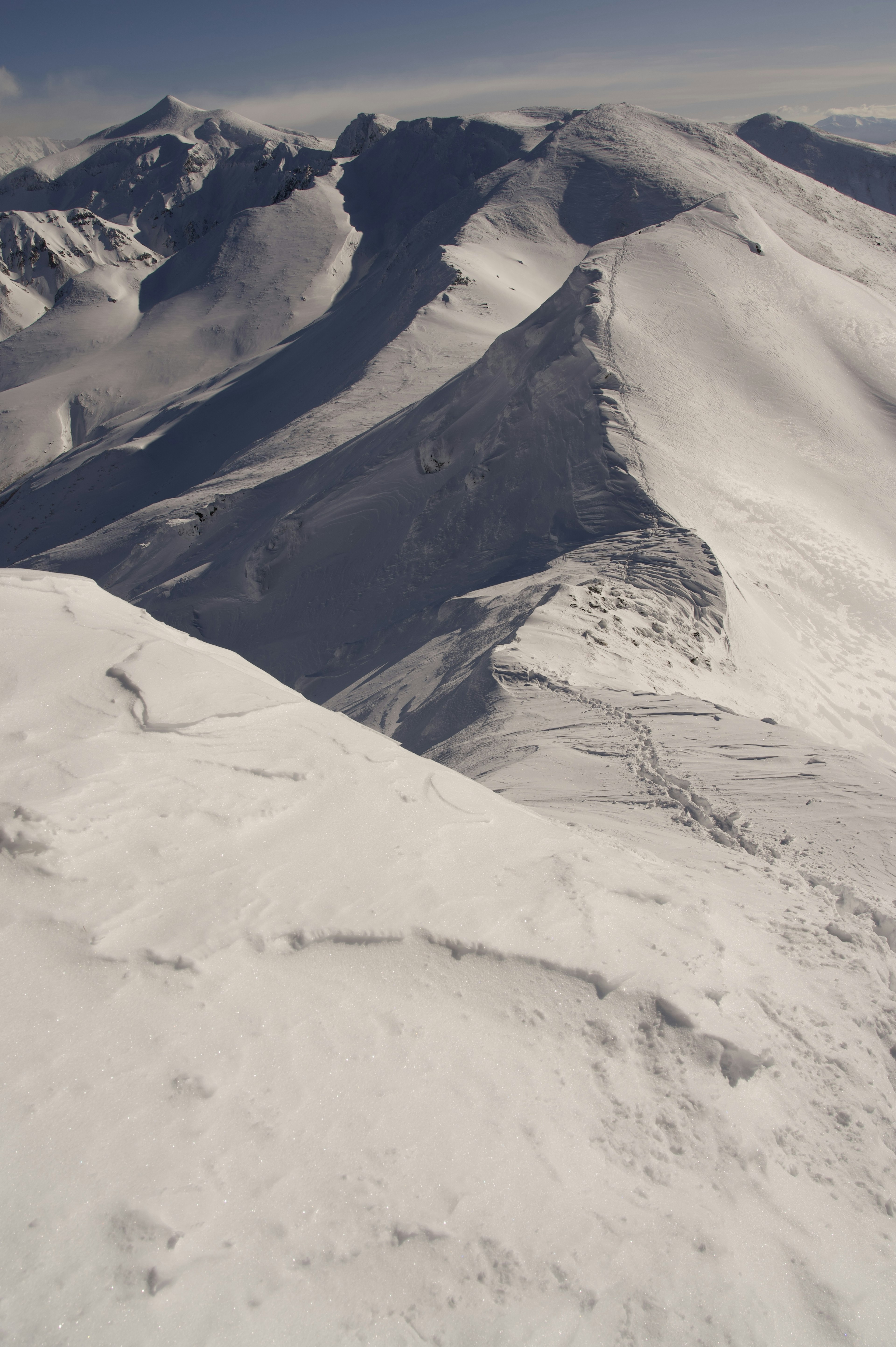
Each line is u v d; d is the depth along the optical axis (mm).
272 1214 2668
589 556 24266
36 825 3670
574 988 3867
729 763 9891
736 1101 3619
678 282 40844
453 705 15320
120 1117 2795
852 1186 3477
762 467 30984
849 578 26172
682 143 113562
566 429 30891
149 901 3564
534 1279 2732
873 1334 2898
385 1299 2559
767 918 5277
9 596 5613
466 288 79375
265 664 32594
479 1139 3105
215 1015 3209
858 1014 4484
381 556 33125
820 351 41281
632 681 15914
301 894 3848
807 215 93562
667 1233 3002
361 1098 3109
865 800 8523
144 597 41062
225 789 4309
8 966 3156
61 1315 2285
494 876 4418
